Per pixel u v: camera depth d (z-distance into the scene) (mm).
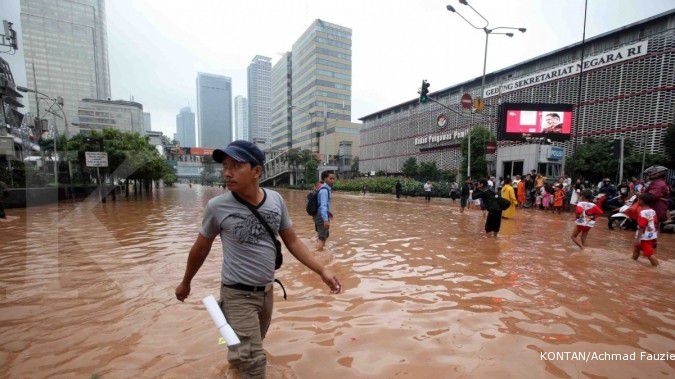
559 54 24250
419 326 3076
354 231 9023
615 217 9555
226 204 1923
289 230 2205
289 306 3549
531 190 16453
